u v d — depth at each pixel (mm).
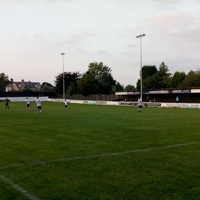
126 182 7352
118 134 16156
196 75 92750
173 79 106062
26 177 7863
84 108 49219
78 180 7559
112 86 118125
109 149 11688
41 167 8930
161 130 17891
